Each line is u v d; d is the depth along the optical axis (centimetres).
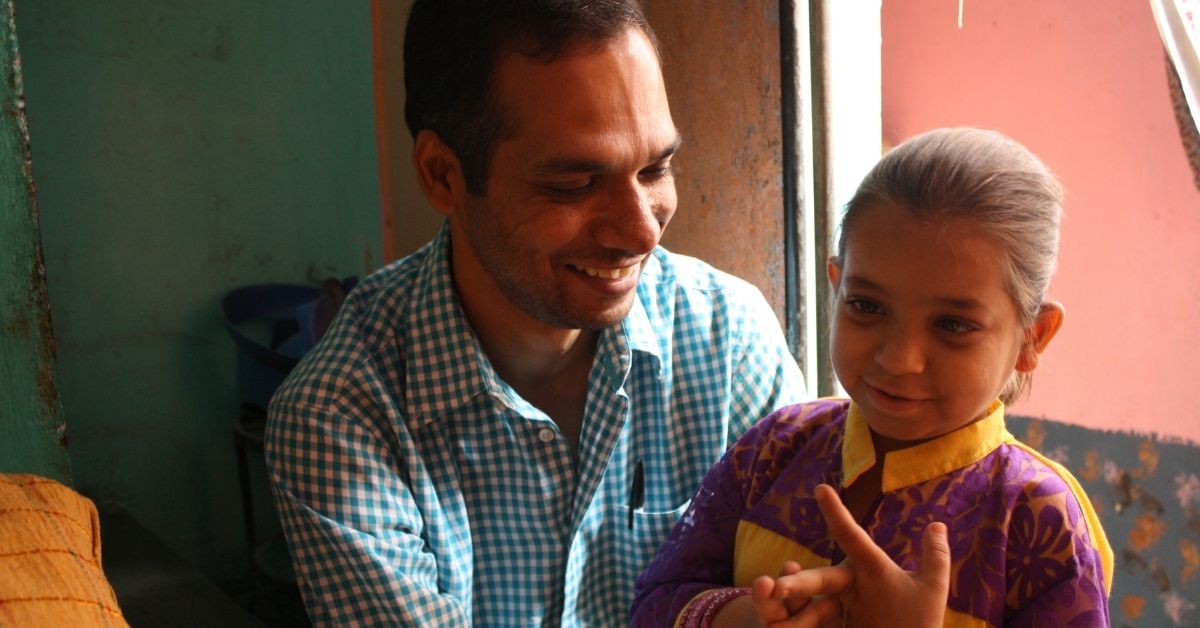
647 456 121
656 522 119
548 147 93
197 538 264
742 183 149
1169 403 244
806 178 141
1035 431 276
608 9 94
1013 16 262
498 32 94
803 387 131
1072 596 76
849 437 88
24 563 65
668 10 158
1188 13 164
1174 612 249
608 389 113
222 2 254
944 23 279
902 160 79
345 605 104
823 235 142
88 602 67
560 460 113
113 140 244
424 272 115
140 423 254
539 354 114
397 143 275
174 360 257
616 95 93
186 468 262
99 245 245
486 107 95
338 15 270
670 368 120
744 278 151
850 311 81
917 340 76
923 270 75
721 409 121
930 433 80
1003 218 74
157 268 253
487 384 109
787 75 138
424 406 110
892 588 67
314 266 276
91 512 78
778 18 138
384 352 114
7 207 117
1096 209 253
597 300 100
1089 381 262
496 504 114
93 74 240
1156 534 250
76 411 246
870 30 144
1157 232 240
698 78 154
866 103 145
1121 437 255
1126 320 251
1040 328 81
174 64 250
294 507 105
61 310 242
